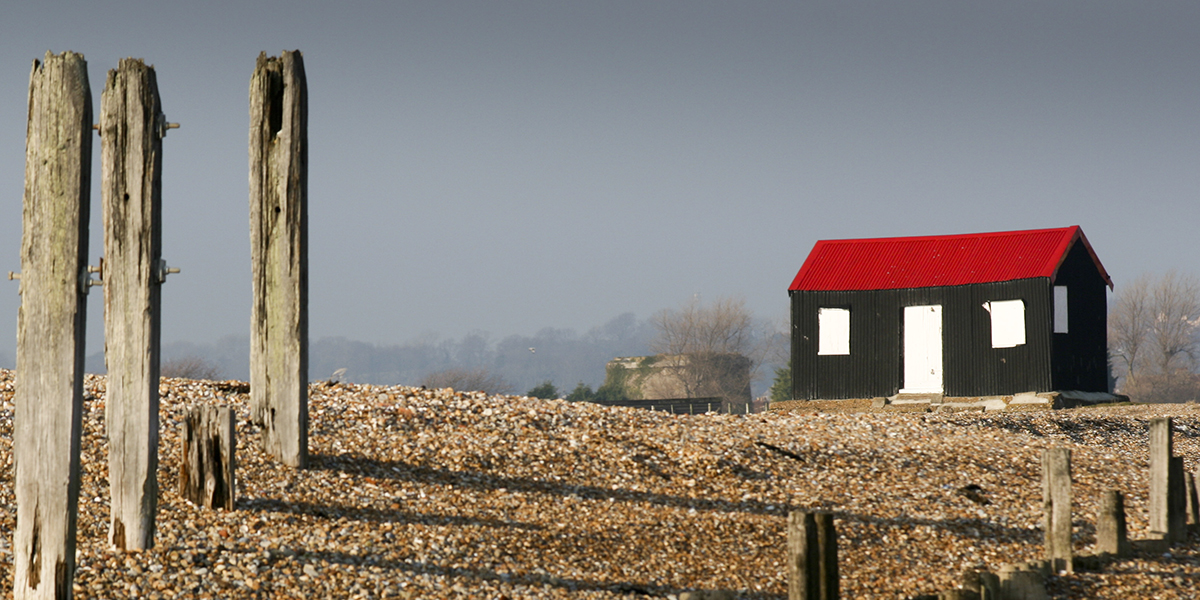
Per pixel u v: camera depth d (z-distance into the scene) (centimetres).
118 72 2941
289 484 3922
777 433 5684
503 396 5878
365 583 3088
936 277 10506
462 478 4344
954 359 10262
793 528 2464
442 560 3353
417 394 5606
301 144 4119
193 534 3275
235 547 3225
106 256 2983
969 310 10225
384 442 4684
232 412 3566
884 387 10506
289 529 3444
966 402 10019
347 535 3466
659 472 4744
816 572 2450
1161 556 3847
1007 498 4781
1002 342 10012
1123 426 7194
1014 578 3170
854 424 6225
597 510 4131
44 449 2366
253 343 4181
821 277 11050
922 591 3381
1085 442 6500
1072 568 3569
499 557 3450
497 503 4066
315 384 5741
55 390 2366
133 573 2945
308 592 2994
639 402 14825
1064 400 9725
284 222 4116
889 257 11056
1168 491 4044
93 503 3466
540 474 4541
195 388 5241
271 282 4134
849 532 4106
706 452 5034
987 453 5641
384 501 3909
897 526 4225
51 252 2362
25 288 2380
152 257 2984
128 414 3036
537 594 3150
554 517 3975
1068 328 10344
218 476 3538
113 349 3022
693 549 3759
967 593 3033
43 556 2361
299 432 4116
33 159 2384
